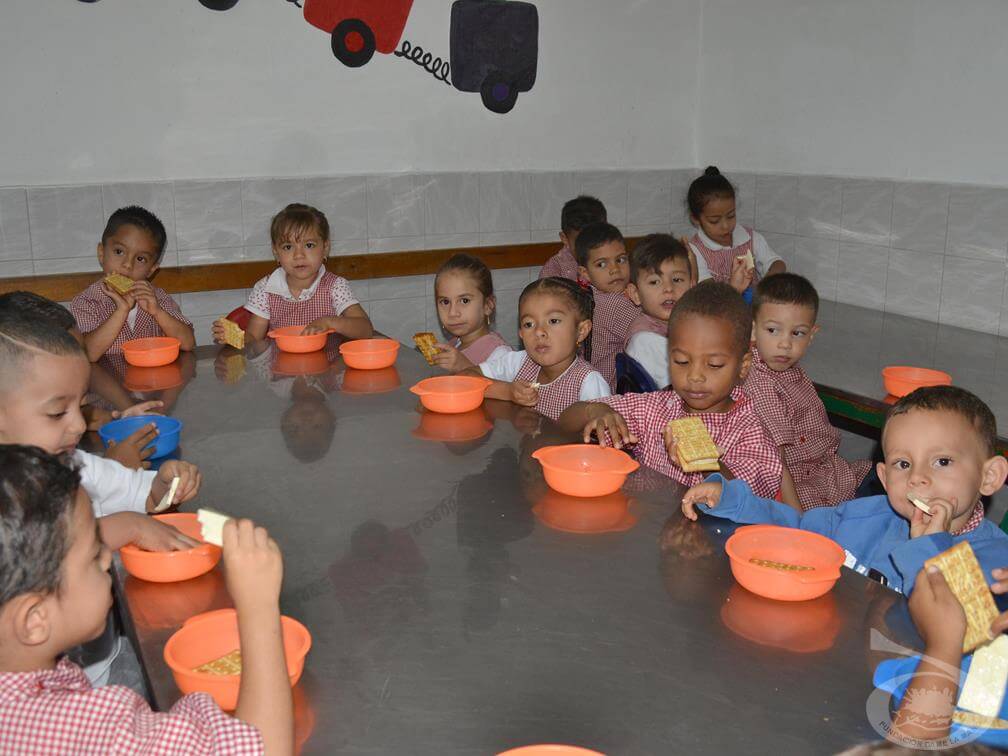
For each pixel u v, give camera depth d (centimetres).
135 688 158
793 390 245
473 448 164
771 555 121
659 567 116
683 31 476
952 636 96
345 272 416
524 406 194
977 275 353
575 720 83
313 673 91
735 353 180
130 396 203
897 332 348
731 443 181
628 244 482
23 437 140
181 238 387
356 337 273
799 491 237
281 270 326
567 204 415
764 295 237
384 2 405
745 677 90
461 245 446
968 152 354
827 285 420
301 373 223
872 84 389
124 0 360
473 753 79
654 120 480
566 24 448
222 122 388
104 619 90
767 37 438
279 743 80
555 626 100
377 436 172
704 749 79
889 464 144
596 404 191
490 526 129
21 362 137
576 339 241
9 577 80
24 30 346
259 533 87
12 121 351
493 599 107
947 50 356
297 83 398
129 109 370
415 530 127
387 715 84
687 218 497
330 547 122
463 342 298
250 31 385
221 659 96
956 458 137
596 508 136
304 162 407
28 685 82
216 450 164
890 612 104
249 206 397
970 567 101
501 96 441
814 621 102
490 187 446
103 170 370
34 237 361
